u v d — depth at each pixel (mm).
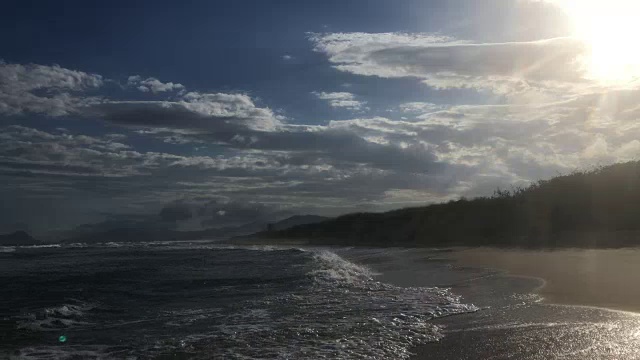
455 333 7070
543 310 8016
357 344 6719
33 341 7547
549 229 21281
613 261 12836
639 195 21625
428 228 28656
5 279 14320
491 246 20375
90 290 12227
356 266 16516
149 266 18094
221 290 11891
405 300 9688
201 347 6793
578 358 5602
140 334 7773
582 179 25203
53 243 44500
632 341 6090
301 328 7633
